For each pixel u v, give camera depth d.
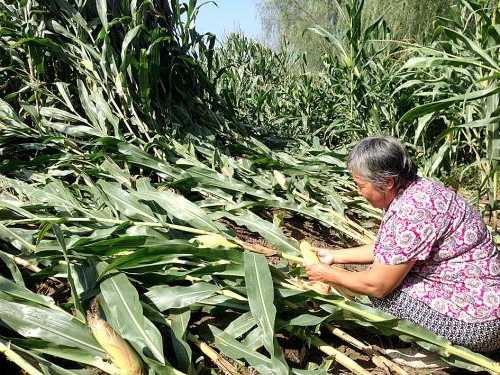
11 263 2.41
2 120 4.25
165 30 5.12
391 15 13.88
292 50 11.41
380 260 2.29
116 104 4.66
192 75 5.67
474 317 2.28
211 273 2.43
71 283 2.15
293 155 5.54
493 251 2.33
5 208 3.02
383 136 2.35
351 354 2.52
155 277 2.52
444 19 4.25
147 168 4.26
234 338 2.30
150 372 1.94
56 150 4.29
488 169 4.00
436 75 5.45
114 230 2.72
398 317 2.47
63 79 4.98
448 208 2.26
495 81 3.57
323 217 3.69
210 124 5.60
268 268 2.30
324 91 8.10
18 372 2.17
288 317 2.50
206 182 3.81
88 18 5.04
